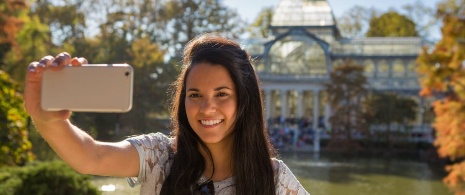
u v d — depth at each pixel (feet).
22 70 95.50
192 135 9.86
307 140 213.66
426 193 105.09
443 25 71.72
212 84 9.37
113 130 158.20
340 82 198.29
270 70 252.21
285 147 201.67
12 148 41.39
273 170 9.96
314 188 107.86
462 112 71.31
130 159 9.48
